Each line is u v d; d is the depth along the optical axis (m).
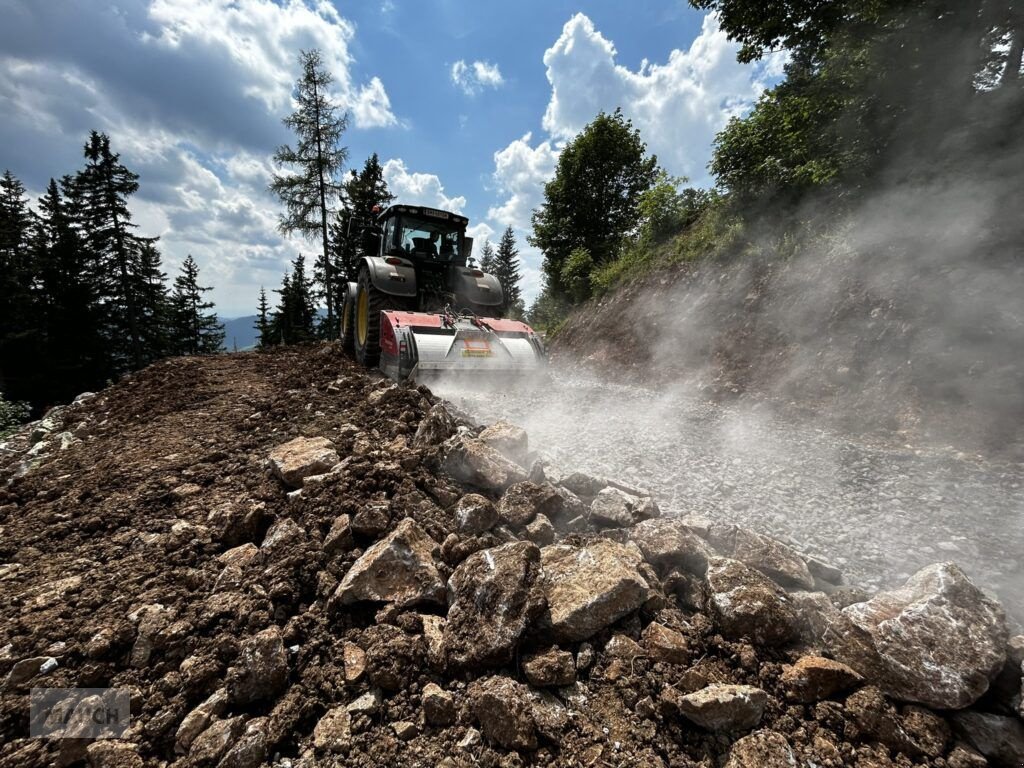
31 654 1.74
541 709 1.58
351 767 1.42
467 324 6.44
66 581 2.14
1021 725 1.57
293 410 4.94
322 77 18.95
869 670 1.71
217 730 1.51
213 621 1.91
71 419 5.84
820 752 1.47
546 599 1.91
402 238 8.05
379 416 4.45
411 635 1.86
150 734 1.51
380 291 7.07
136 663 1.74
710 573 2.12
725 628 1.89
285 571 2.15
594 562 2.10
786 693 1.66
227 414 5.08
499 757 1.43
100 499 2.99
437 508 2.73
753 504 3.44
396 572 2.08
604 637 1.89
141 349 23.27
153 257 25.80
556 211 19.02
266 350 12.72
